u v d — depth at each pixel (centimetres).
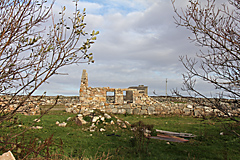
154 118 1945
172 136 1102
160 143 912
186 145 884
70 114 1992
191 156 723
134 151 748
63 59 316
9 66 308
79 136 991
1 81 304
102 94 2320
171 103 2216
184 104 2166
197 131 1197
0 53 298
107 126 1226
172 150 800
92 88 2309
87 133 1086
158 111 2189
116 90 2325
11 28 298
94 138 967
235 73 340
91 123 1283
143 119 1856
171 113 2159
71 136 973
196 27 363
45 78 319
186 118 1905
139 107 2230
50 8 329
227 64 355
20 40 318
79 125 1270
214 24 356
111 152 734
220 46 354
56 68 320
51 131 1041
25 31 315
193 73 387
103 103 2272
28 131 914
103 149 774
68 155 652
